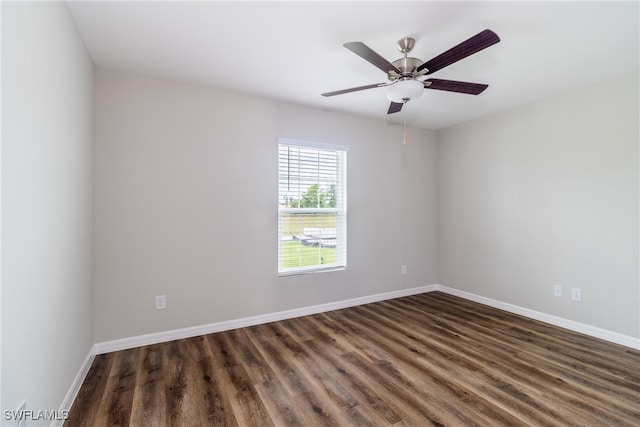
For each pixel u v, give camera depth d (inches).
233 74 99.0
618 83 100.7
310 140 130.3
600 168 105.0
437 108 132.1
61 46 62.7
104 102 93.9
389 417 64.4
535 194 123.9
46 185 55.4
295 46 82.4
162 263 102.0
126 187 96.7
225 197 112.3
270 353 93.7
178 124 104.3
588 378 79.4
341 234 141.5
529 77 101.8
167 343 100.8
